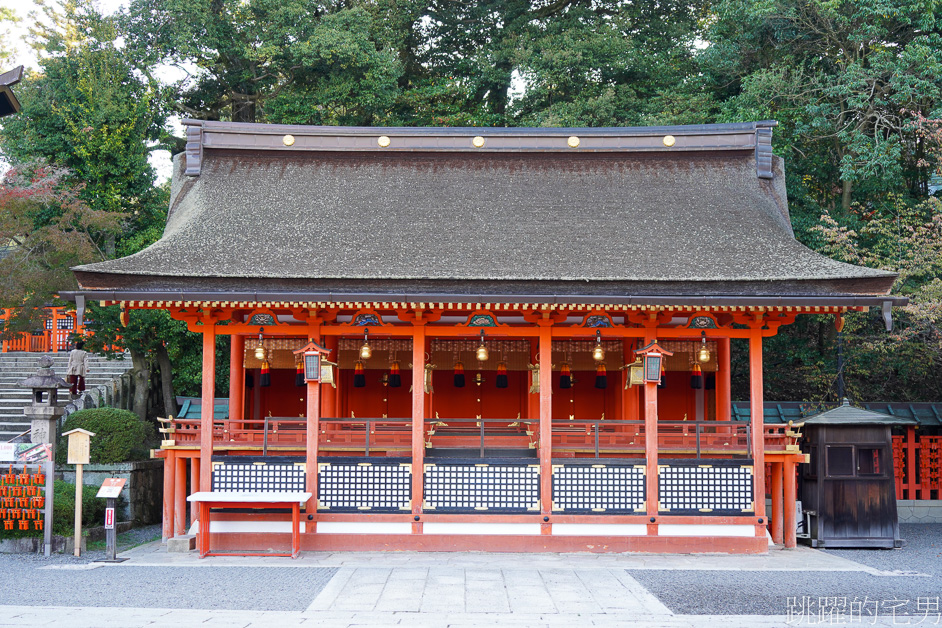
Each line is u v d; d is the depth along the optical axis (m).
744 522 14.50
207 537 13.91
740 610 10.02
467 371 19.00
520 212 16.67
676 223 16.30
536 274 14.16
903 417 20.39
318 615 9.59
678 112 26.16
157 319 21.72
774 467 15.84
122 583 11.52
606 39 28.47
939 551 15.09
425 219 16.41
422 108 30.92
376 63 26.50
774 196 17.84
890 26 23.03
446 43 32.97
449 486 14.55
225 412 20.45
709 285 13.93
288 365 17.23
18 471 16.75
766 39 24.69
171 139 27.09
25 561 13.43
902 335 20.03
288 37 26.77
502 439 16.56
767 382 26.77
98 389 21.00
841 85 22.20
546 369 14.63
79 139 21.62
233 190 17.47
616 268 14.50
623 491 14.54
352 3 29.64
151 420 24.48
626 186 17.66
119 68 23.39
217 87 29.33
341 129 18.59
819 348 26.25
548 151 18.52
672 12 32.47
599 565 13.04
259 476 14.60
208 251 14.99
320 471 14.61
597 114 26.77
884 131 23.09
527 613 9.75
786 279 13.85
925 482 19.89
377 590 11.01
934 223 20.23
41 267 19.84
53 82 22.31
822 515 15.29
